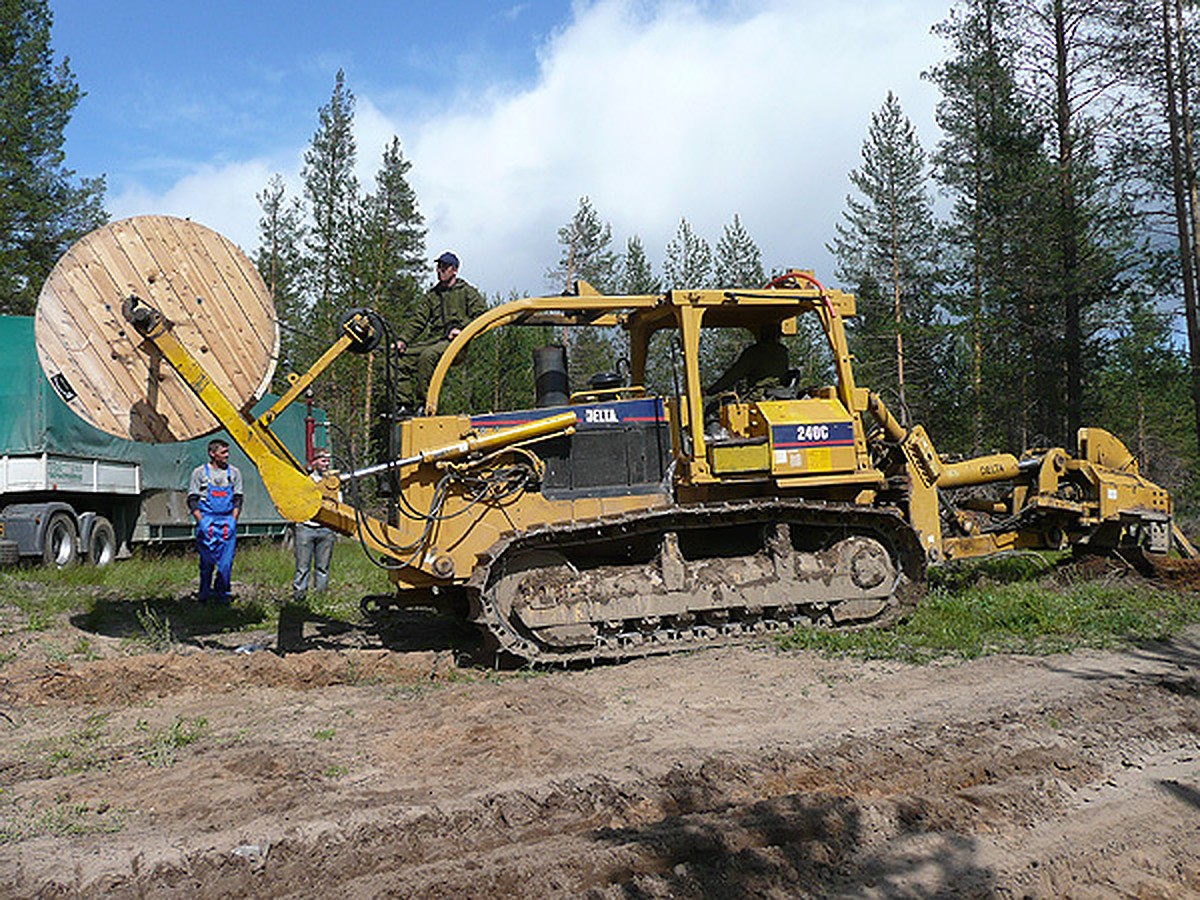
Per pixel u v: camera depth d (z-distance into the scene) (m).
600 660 7.53
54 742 5.62
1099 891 3.74
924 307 30.09
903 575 8.26
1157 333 26.67
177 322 7.30
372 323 7.68
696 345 7.87
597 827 4.25
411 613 10.23
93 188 30.47
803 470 7.82
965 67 26.81
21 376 13.21
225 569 10.73
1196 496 23.00
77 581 11.91
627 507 7.84
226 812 4.45
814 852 3.93
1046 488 9.95
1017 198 25.44
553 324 8.77
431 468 7.61
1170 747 5.37
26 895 3.66
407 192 36.69
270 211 39.59
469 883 3.67
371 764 5.15
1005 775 4.87
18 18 28.80
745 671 6.96
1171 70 23.05
